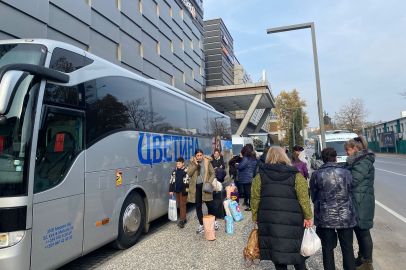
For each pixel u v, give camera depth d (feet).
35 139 11.10
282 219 9.96
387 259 14.99
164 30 75.46
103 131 15.57
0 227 9.97
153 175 20.97
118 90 17.52
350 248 11.00
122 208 17.13
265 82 108.17
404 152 136.15
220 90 111.45
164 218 26.86
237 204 23.63
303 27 39.73
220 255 15.62
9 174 10.39
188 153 28.50
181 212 21.75
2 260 9.91
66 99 13.07
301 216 10.14
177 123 26.48
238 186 31.71
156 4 71.77
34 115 11.18
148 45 66.28
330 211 10.87
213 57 126.93
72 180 12.96
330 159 11.76
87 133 14.28
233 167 32.19
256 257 10.84
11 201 10.19
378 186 40.96
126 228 17.26
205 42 128.16
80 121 13.92
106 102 16.15
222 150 42.24
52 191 11.78
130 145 18.17
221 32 128.47
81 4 43.34
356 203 12.12
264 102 124.88
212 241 18.17
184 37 90.02
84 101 14.28
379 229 20.65
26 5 33.45
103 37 49.78
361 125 165.07
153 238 19.10
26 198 10.52
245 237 18.81
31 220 10.71
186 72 90.84
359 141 12.67
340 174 11.05
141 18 62.44
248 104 127.75
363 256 12.47
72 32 41.83
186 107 29.27
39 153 11.32
